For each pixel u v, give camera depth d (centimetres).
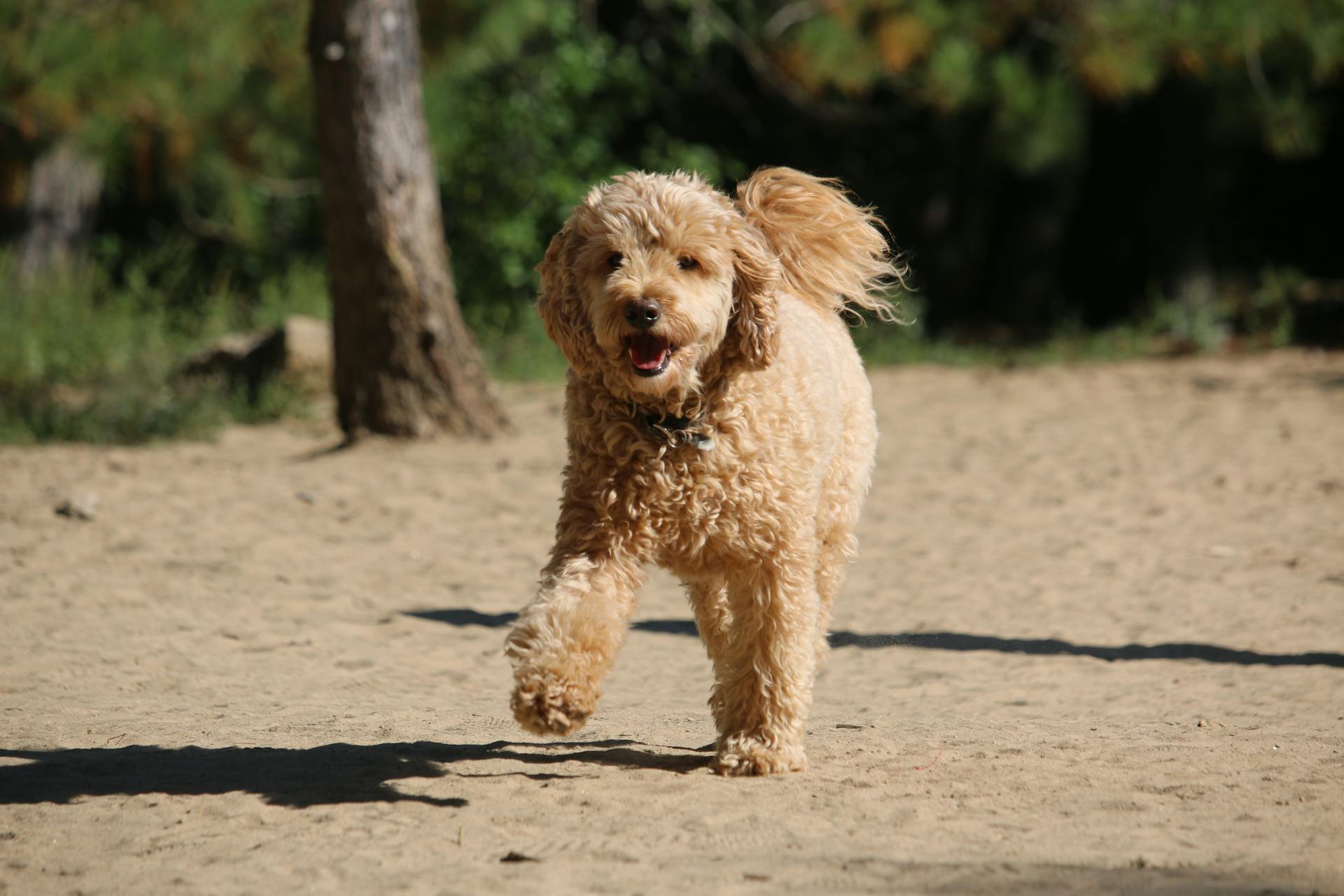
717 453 660
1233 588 1151
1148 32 2425
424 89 2623
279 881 534
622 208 674
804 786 664
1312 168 3572
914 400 2233
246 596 1127
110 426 1898
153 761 708
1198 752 718
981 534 1384
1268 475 1606
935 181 3369
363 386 1780
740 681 697
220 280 3064
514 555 1304
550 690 607
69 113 2078
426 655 991
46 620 1030
